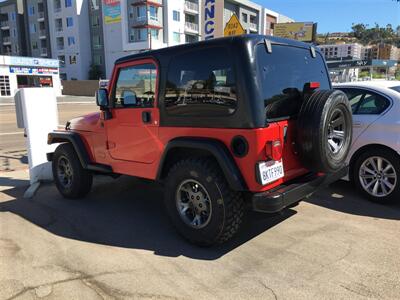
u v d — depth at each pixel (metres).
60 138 5.42
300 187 3.57
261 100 3.29
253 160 3.29
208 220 3.64
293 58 3.89
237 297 2.92
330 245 3.77
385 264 3.37
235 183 3.34
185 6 57.62
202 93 3.57
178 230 3.95
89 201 5.41
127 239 4.07
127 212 4.93
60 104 32.38
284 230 4.16
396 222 4.32
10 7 72.00
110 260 3.58
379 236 3.95
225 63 3.39
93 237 4.13
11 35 73.81
